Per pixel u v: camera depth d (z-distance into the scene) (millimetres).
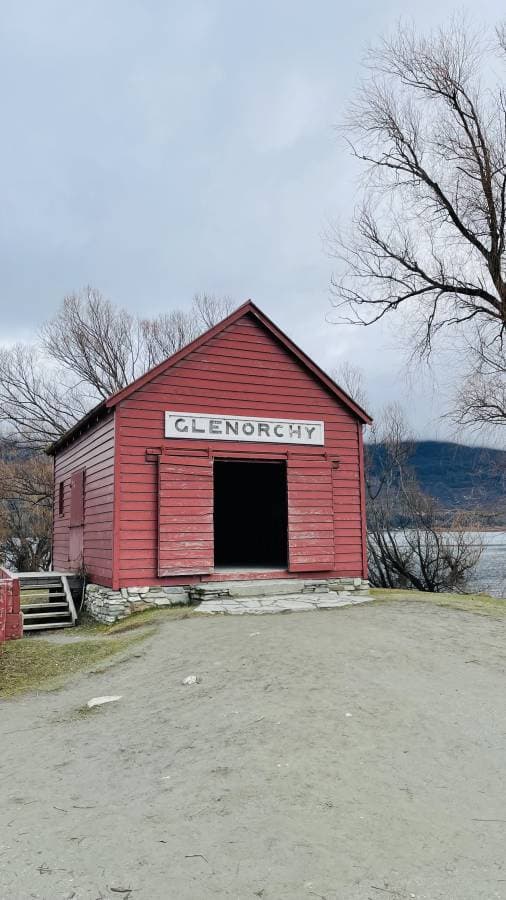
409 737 5547
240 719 6113
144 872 3641
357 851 3768
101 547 14031
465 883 3453
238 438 14148
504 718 6098
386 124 23422
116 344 33344
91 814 4480
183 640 9859
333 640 9125
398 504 31531
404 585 31062
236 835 3990
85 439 16094
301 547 14422
